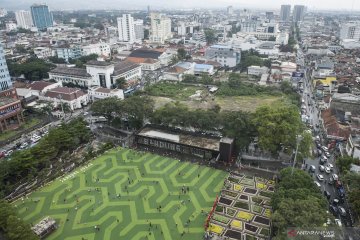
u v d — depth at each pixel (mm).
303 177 91688
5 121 155250
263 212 92625
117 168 118188
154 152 131625
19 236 73625
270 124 115438
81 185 107250
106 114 156500
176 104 176625
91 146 136500
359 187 87875
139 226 87000
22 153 114125
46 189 105125
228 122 127750
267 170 116562
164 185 106812
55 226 86125
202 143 130000
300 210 74688
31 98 190625
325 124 151375
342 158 108812
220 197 100000
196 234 83875
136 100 153250
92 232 84812
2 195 98062
